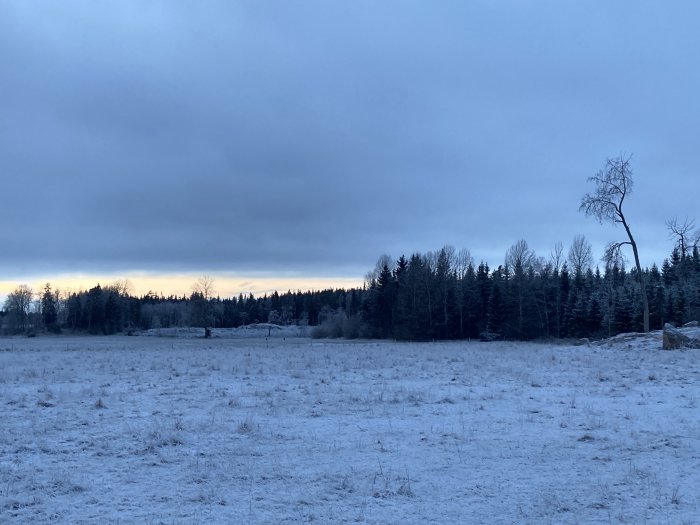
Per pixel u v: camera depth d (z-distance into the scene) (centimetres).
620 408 1335
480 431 1120
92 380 1983
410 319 7438
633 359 2527
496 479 821
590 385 1734
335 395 1580
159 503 728
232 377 2059
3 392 1661
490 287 7700
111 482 814
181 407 1406
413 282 7631
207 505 720
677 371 2027
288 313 15825
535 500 732
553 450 973
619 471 852
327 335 9106
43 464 907
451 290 7894
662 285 6594
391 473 849
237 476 837
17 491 775
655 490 766
